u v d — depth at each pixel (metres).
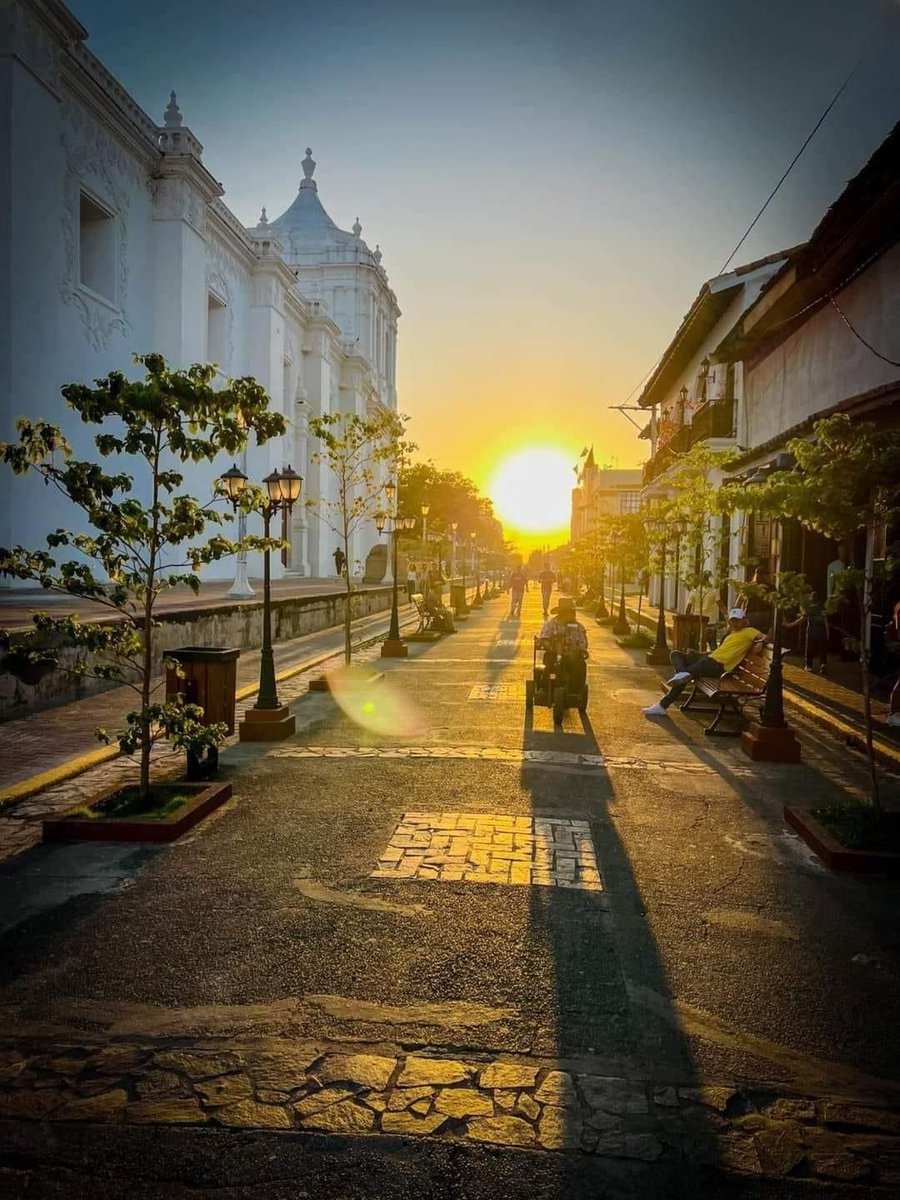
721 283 18.80
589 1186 2.33
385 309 63.88
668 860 4.89
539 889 4.42
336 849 4.99
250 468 32.84
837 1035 3.10
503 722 9.10
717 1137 2.54
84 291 22.20
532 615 30.02
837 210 10.21
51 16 19.58
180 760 7.19
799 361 13.95
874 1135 2.57
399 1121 2.58
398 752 7.59
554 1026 3.13
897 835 4.99
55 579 5.18
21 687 8.97
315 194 60.41
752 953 3.74
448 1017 3.17
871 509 5.26
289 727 8.27
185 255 27.12
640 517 20.00
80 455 21.92
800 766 7.22
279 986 3.38
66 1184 2.32
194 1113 2.61
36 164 19.45
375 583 38.88
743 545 17.09
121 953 3.66
